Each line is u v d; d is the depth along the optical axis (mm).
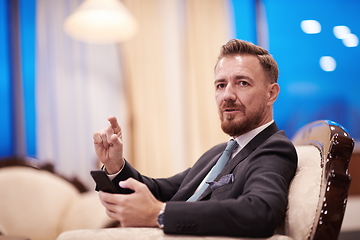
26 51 3938
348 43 4680
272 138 1092
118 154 1138
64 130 3803
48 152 3754
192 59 4109
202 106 4082
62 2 3857
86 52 3893
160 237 835
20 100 3885
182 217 835
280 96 4496
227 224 816
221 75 1185
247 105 1146
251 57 1180
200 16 4156
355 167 4145
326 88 4598
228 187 1045
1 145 3832
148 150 3914
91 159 3836
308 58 4586
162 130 3971
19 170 2342
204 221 823
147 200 861
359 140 4527
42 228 2217
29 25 3955
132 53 3955
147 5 4043
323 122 1148
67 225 2236
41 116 3771
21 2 3959
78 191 2439
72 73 3850
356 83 4648
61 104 3811
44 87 3789
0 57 3889
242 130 1159
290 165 1011
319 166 1004
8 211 2199
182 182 1353
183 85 4121
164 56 4121
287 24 4582
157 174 3908
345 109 4598
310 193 941
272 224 825
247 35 4488
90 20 3008
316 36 4633
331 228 846
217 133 4086
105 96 3902
